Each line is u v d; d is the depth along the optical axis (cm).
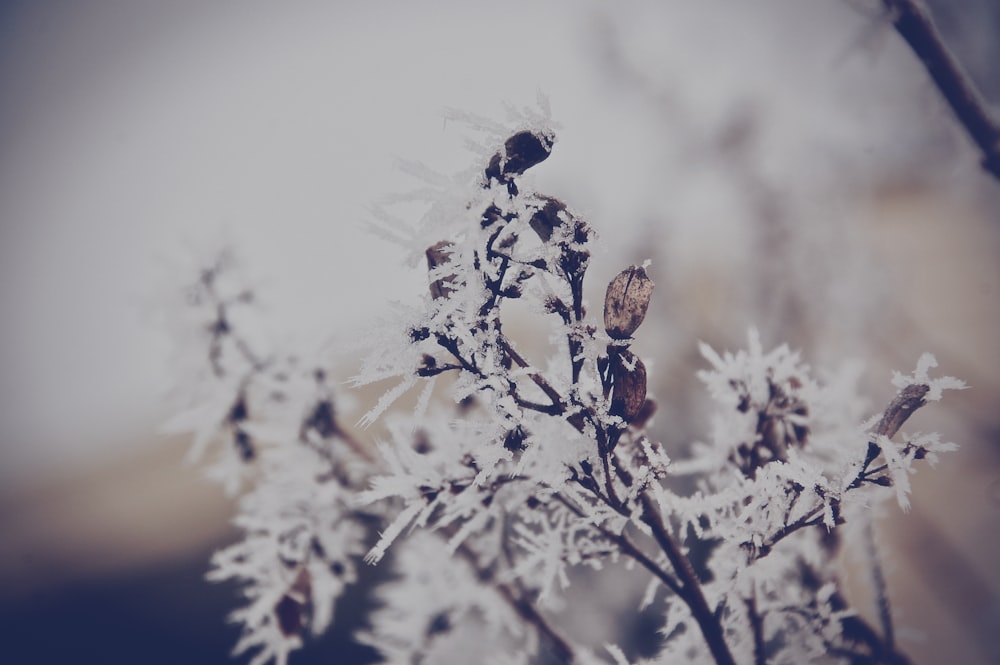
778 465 27
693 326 66
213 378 35
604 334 26
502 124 26
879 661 31
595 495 27
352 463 34
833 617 29
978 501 60
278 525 33
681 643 29
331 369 34
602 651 46
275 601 32
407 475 28
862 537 31
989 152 28
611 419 26
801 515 27
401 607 38
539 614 33
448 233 26
